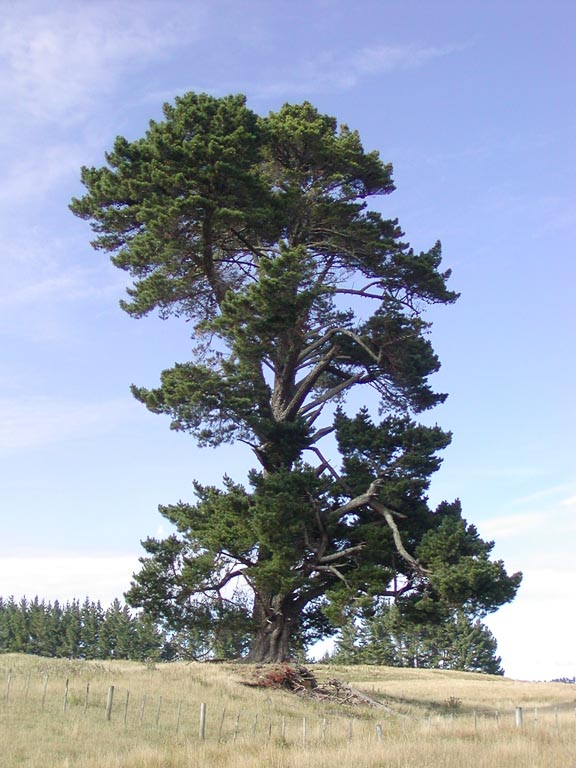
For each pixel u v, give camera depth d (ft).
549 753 59.52
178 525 117.19
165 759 55.98
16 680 87.61
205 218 114.32
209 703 88.58
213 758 58.18
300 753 59.06
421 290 125.49
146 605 113.80
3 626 411.95
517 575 109.19
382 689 156.15
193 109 120.37
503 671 364.58
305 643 130.82
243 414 114.62
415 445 123.13
